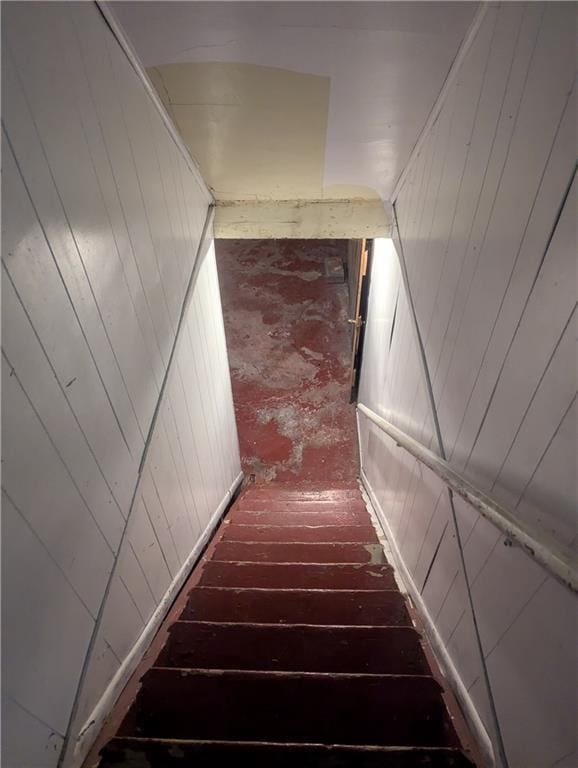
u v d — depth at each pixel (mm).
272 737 1394
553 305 950
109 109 1328
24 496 909
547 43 976
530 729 1026
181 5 1290
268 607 2117
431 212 1978
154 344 1795
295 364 6234
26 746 935
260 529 3338
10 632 875
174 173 2053
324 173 2475
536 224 1025
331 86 1705
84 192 1168
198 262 2559
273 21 1378
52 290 1012
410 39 1464
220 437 3564
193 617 2047
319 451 5426
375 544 2914
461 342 1557
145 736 1375
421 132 2039
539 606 1003
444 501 1747
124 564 1512
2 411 830
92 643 1254
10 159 844
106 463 1341
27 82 902
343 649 1773
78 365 1151
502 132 1217
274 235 2918
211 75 1622
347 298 6996
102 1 1231
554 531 938
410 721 1435
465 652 1450
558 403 928
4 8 827
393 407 3006
